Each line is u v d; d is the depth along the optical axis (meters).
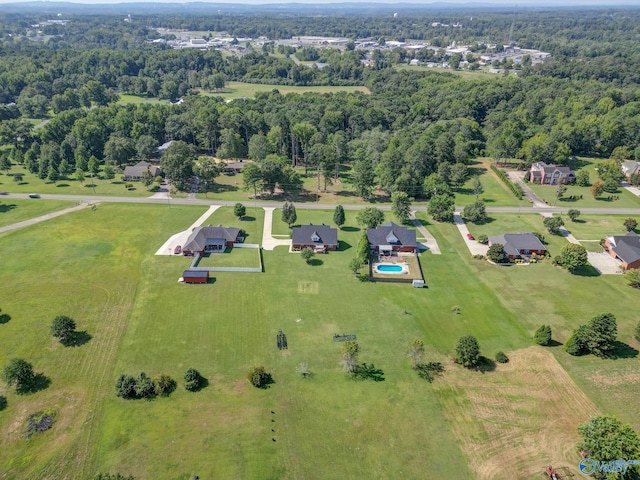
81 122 175.75
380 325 79.94
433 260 103.44
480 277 96.19
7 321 77.81
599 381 66.94
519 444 57.19
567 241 112.62
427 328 79.38
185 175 145.25
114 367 68.50
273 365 69.94
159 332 76.25
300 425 59.66
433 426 59.78
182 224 118.69
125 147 164.88
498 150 172.00
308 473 53.34
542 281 94.44
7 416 59.94
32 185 147.00
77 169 153.50
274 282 92.50
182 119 188.75
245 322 79.62
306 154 168.75
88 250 103.06
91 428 58.41
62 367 68.19
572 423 60.06
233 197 141.50
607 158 181.38
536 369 69.50
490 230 119.69
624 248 101.56
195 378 64.88
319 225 109.31
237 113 188.12
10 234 110.00
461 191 149.75
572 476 52.81
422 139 158.50
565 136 176.25
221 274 94.69
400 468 54.03
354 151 179.75
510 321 81.38
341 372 68.88
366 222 116.44
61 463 53.75
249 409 61.84
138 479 51.84
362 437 58.09
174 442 56.66
